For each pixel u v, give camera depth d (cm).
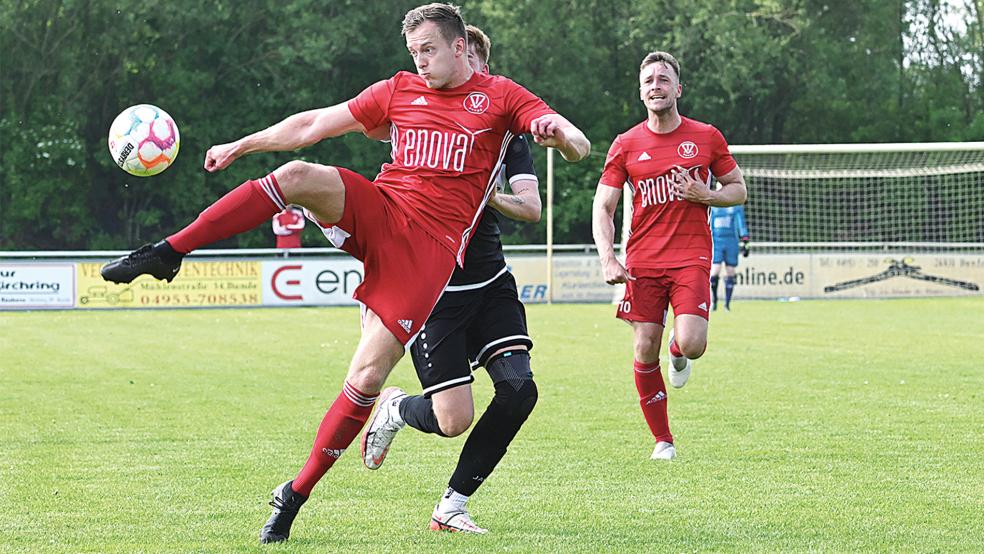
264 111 7156
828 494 1088
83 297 4153
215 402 1773
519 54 7250
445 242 902
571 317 3638
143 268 826
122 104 7062
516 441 1406
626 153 1376
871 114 7862
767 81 7188
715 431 1471
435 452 1338
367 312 905
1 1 6606
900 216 6375
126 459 1289
